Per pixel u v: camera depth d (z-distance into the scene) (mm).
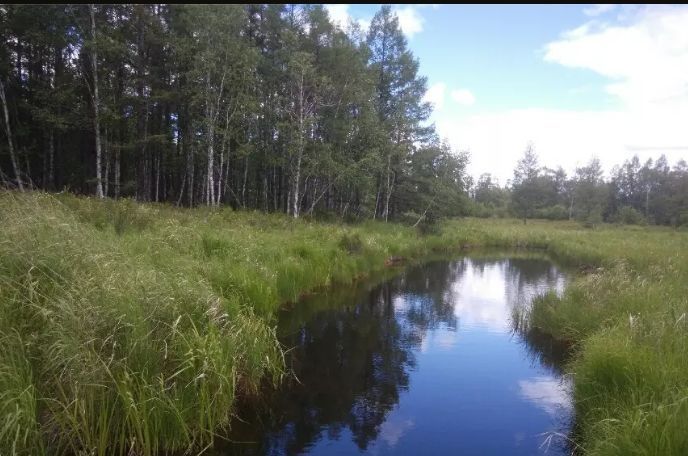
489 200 82000
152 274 5270
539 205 61625
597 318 7320
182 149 27000
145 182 24953
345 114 28297
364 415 5117
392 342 7879
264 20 26781
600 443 3637
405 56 31547
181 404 4059
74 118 20859
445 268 17609
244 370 5250
